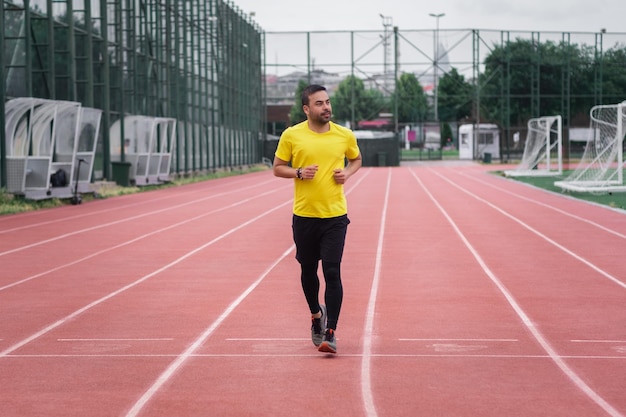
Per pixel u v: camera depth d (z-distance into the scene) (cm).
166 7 4566
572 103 7669
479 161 7681
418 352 744
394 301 1012
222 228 1978
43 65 3031
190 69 5097
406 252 1500
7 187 2602
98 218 2255
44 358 731
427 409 569
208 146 5544
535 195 3234
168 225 2053
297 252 765
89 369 691
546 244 1611
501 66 7588
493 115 7619
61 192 2777
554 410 566
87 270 1296
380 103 7556
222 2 6088
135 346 776
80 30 3369
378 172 5906
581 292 1073
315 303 762
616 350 748
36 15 2973
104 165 3619
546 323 876
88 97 3391
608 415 554
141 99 4184
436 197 3145
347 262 1372
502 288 1107
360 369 683
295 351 751
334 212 743
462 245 1602
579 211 2414
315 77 7606
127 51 3959
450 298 1032
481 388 623
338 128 757
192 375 668
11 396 611
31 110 2588
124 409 577
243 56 6962
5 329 862
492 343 780
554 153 7669
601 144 3328
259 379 653
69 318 919
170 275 1241
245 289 1111
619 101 7662
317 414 559
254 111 7450
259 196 3312
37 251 1538
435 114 7612
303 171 732
